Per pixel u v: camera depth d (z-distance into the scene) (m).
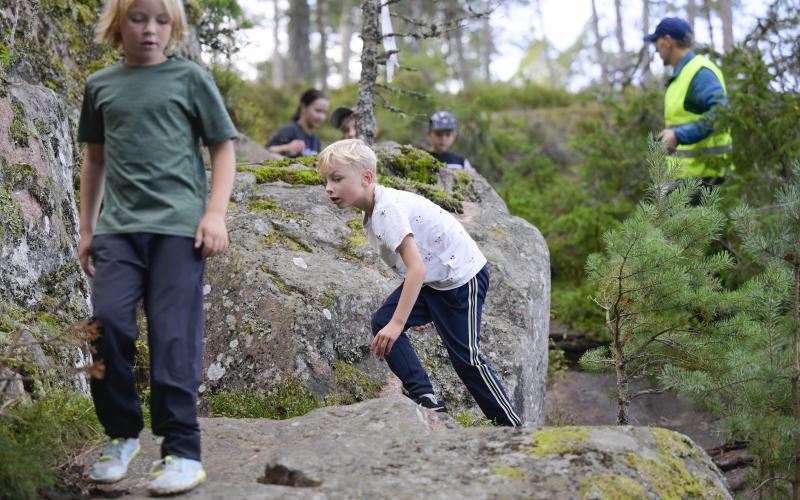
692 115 6.73
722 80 6.75
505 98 17.39
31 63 5.31
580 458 2.81
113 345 2.69
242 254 4.79
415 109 12.55
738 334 4.48
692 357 4.61
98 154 2.97
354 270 4.93
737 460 5.73
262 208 5.21
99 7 6.48
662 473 2.85
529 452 2.86
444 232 4.03
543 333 5.57
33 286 3.99
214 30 8.30
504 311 5.18
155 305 2.71
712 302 4.47
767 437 4.12
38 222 4.12
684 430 6.38
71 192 4.64
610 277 4.50
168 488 2.62
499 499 2.57
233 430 3.37
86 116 2.91
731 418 4.20
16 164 4.12
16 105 4.32
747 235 4.47
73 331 2.84
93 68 6.17
